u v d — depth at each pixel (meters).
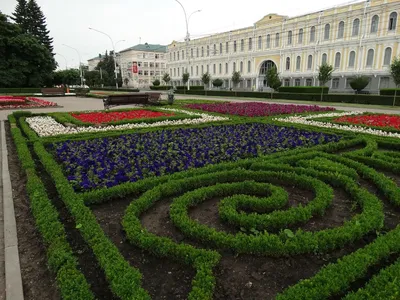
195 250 2.88
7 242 3.33
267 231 3.43
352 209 3.96
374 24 34.84
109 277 2.54
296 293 2.31
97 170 5.26
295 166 5.87
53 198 4.45
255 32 49.69
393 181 4.91
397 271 2.54
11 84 42.12
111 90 58.72
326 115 13.64
